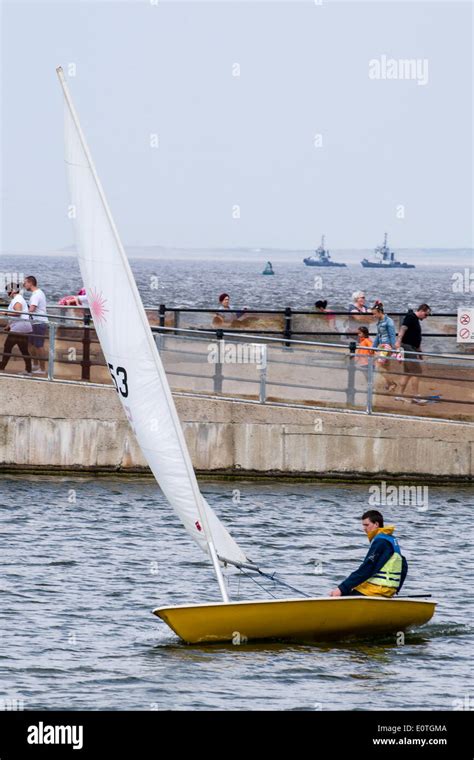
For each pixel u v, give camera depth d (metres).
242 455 58.81
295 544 48.16
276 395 59.22
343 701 31.56
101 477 58.62
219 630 35.62
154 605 39.44
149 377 37.47
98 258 37.88
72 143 37.84
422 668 34.28
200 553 46.53
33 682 32.22
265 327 67.69
